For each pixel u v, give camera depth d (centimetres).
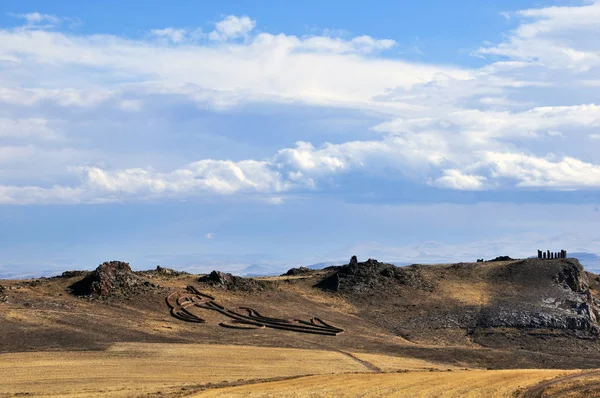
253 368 10175
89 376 9156
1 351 10519
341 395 7988
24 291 13750
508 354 12519
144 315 13350
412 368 10794
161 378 9188
